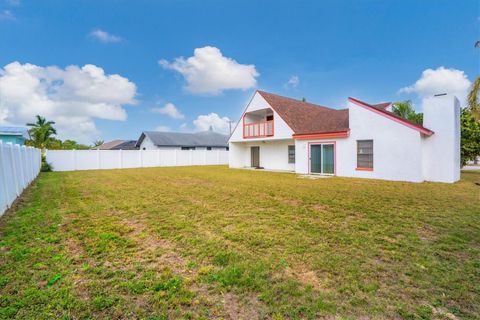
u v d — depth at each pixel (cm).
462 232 472
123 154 2406
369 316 241
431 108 1219
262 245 413
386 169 1263
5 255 376
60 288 288
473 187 1009
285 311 249
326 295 275
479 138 1516
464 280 304
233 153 2291
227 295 278
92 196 853
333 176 1449
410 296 273
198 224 528
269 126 1884
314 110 2183
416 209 647
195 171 1891
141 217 587
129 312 248
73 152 2152
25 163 1045
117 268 339
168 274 321
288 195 850
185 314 245
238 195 855
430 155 1220
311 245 412
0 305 256
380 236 454
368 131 1323
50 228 505
